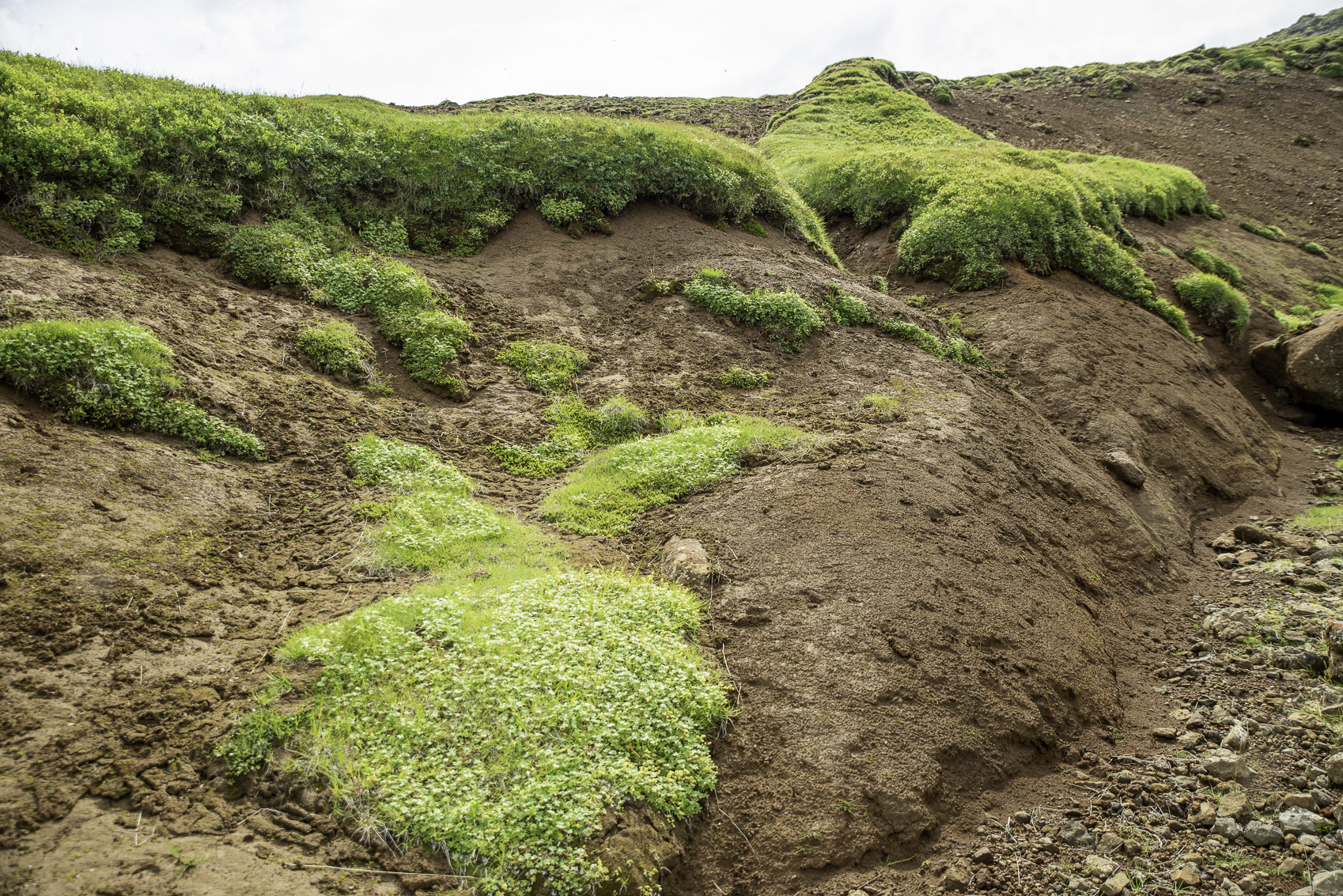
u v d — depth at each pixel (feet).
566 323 41.01
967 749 18.72
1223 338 63.31
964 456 31.68
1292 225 99.76
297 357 32.53
